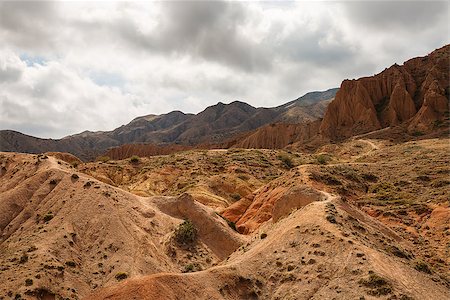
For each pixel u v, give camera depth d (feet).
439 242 142.61
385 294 76.79
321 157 382.01
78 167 355.56
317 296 81.35
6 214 186.39
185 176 329.11
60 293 122.93
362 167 270.46
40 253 138.00
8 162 258.57
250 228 198.29
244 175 326.44
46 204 187.83
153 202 202.28
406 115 492.54
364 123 517.55
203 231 184.55
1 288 117.29
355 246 93.09
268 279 93.30
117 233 163.02
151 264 149.28
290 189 152.35
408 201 191.42
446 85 484.74
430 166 246.88
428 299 78.18
